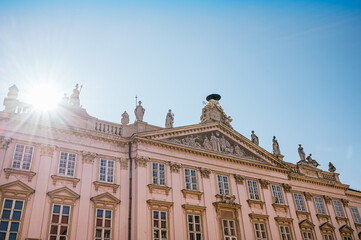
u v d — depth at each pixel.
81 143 28.59
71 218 25.30
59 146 27.45
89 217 25.98
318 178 42.94
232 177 35.00
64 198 25.59
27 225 23.52
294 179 40.50
